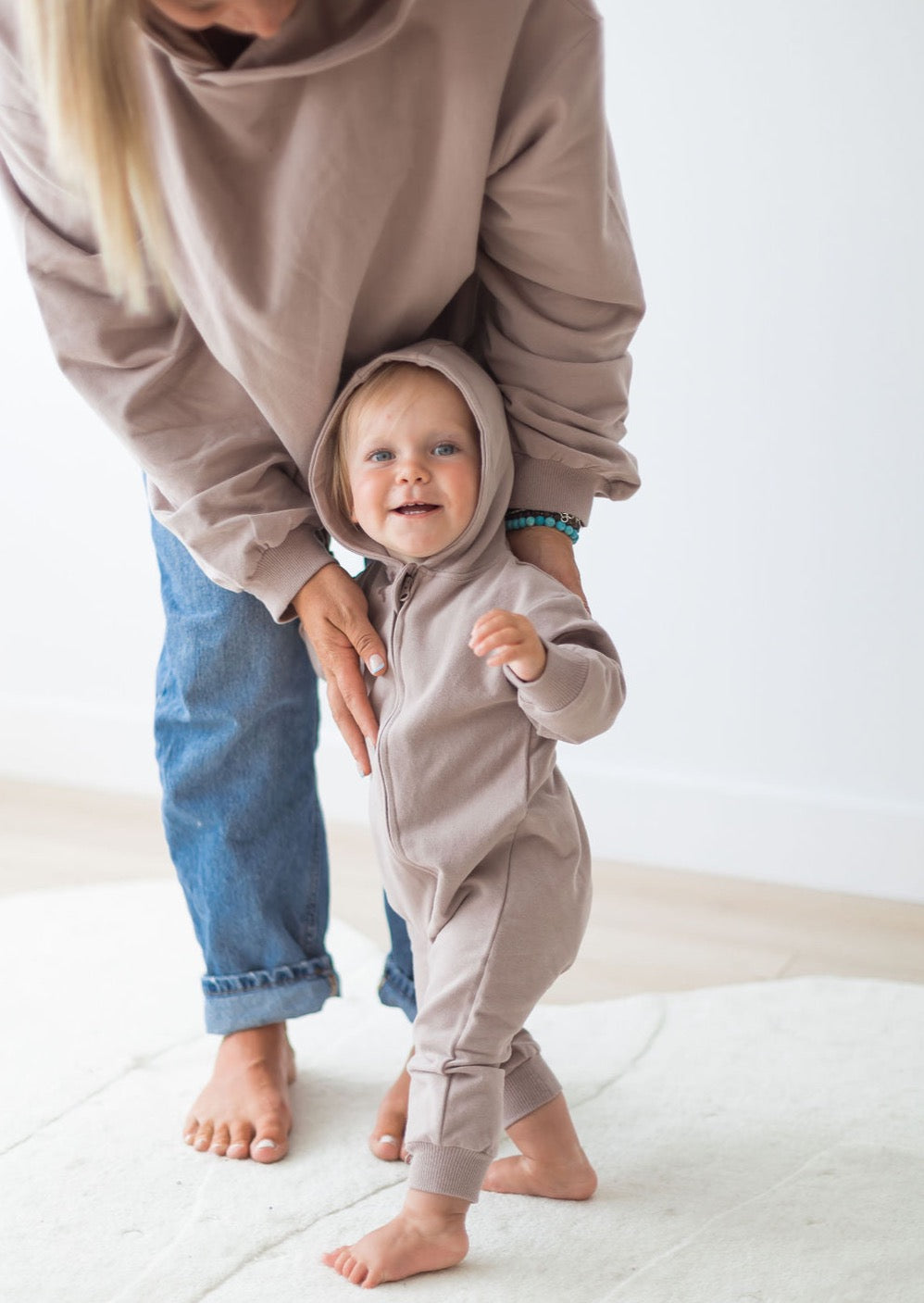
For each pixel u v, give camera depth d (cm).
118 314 120
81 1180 128
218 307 112
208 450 123
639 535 215
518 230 115
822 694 208
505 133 108
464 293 127
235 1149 131
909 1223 119
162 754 141
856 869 209
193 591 135
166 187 109
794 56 195
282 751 139
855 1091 144
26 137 115
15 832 237
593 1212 122
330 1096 145
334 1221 121
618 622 219
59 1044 157
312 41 103
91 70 103
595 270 118
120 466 251
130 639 257
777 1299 108
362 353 121
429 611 121
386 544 120
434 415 118
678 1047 155
